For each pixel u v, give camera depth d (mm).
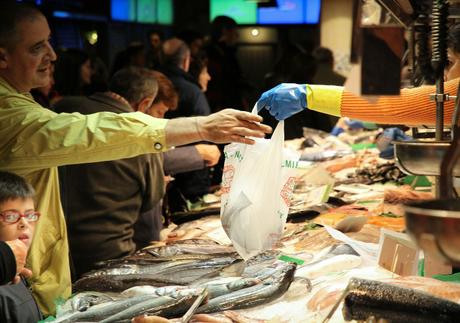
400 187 3961
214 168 6047
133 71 3730
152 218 3693
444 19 1924
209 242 2975
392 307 1729
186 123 2391
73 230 3455
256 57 11195
